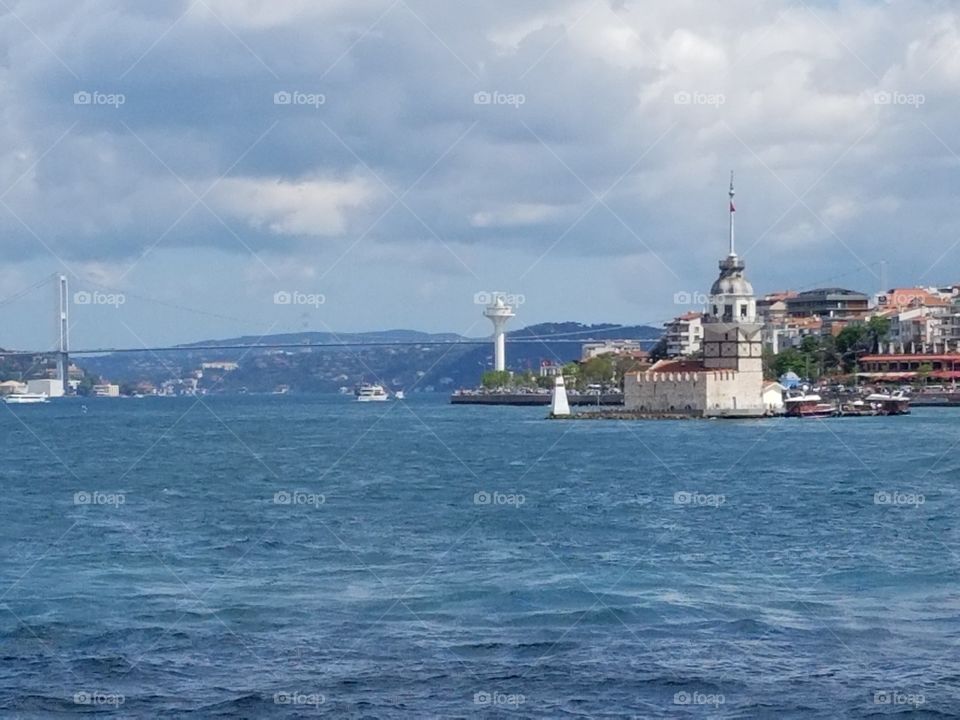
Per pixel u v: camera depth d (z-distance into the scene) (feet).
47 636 212.23
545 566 275.80
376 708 174.91
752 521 358.02
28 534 338.13
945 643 204.85
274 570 272.92
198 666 194.59
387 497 433.07
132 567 279.08
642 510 388.16
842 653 199.62
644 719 170.40
